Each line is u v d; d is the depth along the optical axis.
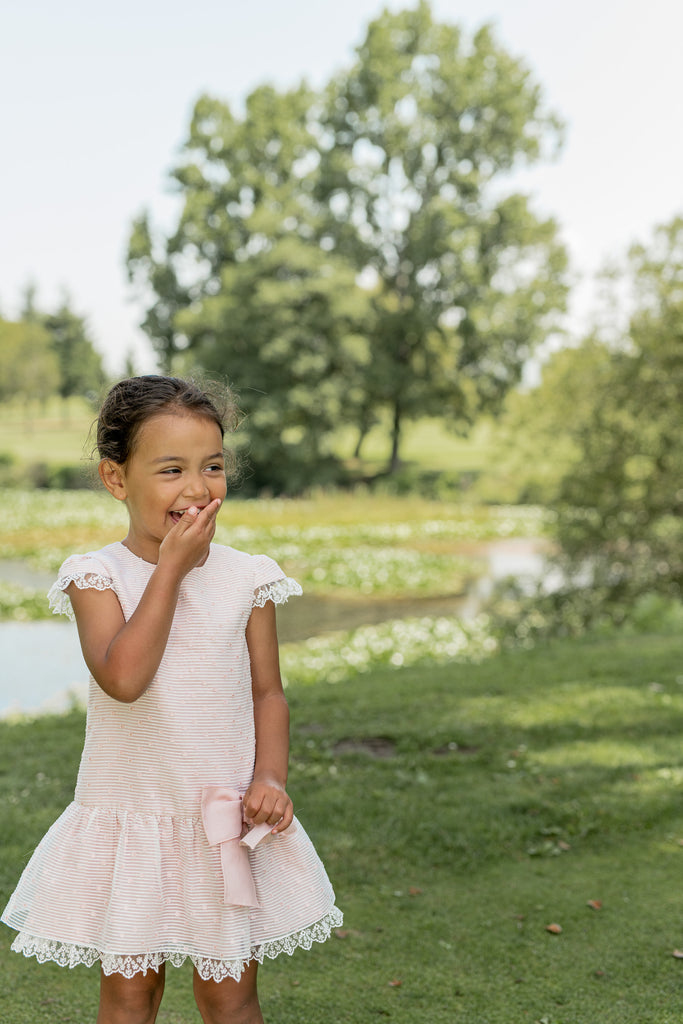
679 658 8.76
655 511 12.78
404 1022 2.74
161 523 1.90
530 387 19.23
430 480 44.19
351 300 41.38
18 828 4.39
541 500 15.20
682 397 12.74
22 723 7.29
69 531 27.84
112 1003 1.85
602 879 3.83
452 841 4.21
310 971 3.05
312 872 1.95
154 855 1.83
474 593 19.77
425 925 3.40
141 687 1.76
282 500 39.34
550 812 4.60
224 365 42.38
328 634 15.34
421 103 42.75
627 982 2.97
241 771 1.95
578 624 12.98
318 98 45.75
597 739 5.99
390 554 24.19
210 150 46.66
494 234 43.88
